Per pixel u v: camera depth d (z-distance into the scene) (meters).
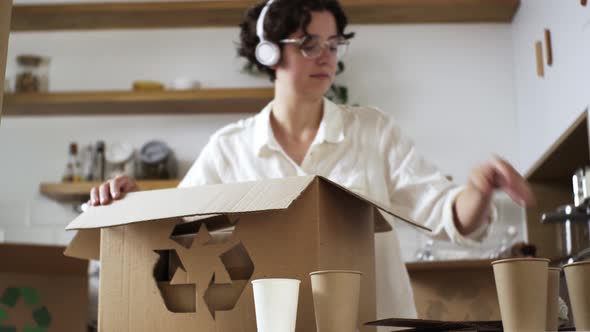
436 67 4.42
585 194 2.83
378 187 1.76
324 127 1.80
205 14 4.42
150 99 4.25
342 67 4.35
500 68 4.39
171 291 1.18
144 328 1.17
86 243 1.36
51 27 4.59
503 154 4.29
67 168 4.40
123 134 4.54
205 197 1.13
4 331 1.96
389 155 1.79
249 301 1.10
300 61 1.78
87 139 4.54
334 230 1.13
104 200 1.29
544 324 0.93
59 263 2.03
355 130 1.82
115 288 1.21
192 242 1.20
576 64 3.04
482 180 1.26
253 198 1.07
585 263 0.97
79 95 4.28
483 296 3.25
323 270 1.08
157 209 1.15
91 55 4.60
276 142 1.81
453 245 4.11
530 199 1.22
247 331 1.10
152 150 4.38
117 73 4.57
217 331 1.12
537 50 3.68
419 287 3.29
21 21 4.49
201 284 1.15
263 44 1.82
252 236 1.12
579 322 0.97
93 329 3.86
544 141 3.66
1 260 1.96
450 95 4.38
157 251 1.22
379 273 1.71
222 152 1.88
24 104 4.31
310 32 1.79
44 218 4.48
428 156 4.32
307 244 1.08
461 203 1.41
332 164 1.79
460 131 4.34
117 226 1.21
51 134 4.56
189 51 4.57
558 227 3.94
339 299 0.98
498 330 1.03
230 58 4.55
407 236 4.25
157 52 4.58
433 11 4.33
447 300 3.26
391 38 4.47
